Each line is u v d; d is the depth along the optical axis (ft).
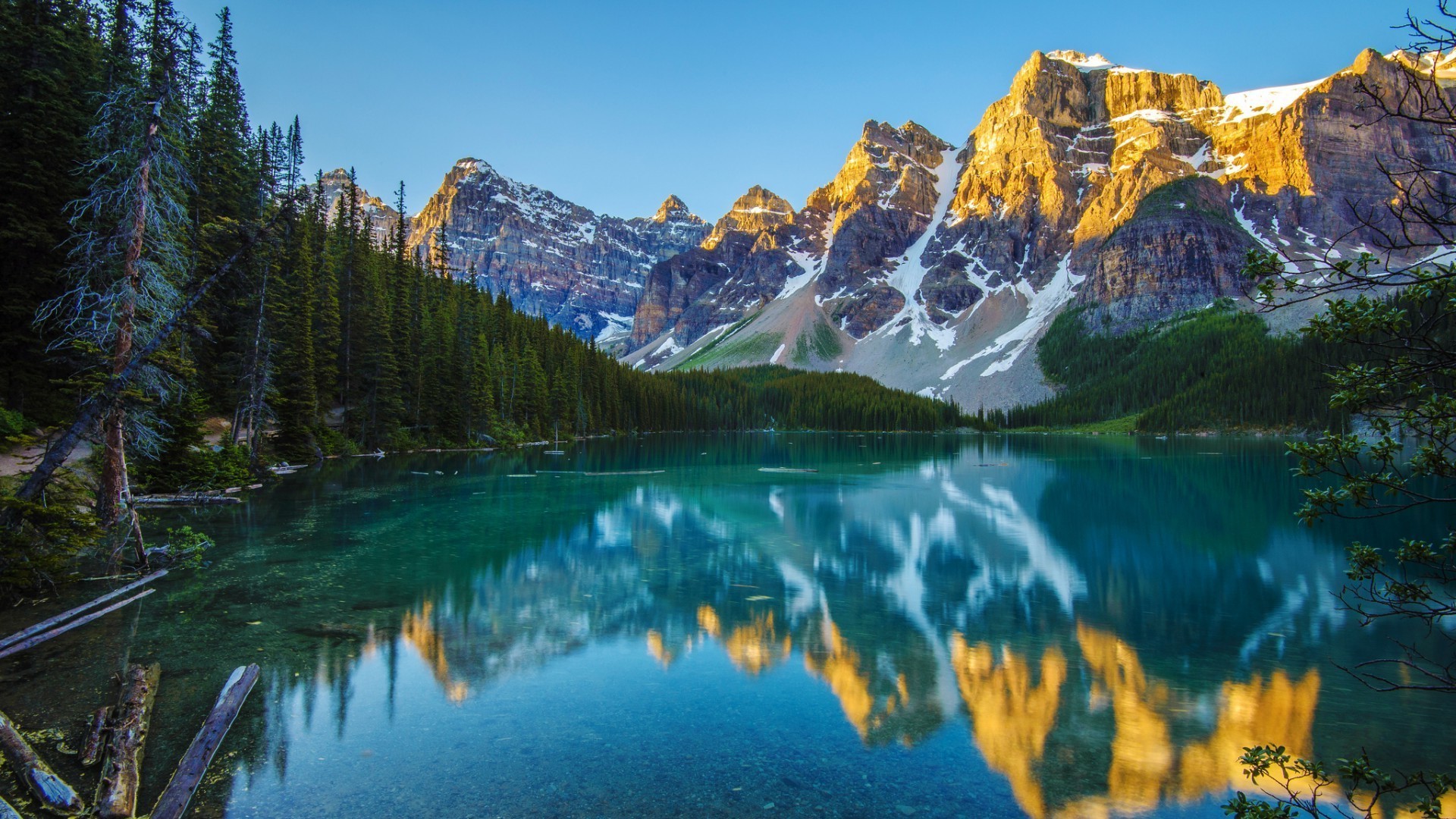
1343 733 37.91
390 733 35.58
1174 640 53.47
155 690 39.29
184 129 62.44
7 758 31.30
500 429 279.28
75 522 55.67
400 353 233.96
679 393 545.44
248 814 28.27
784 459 254.06
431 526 95.20
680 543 89.04
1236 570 77.25
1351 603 64.03
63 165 99.25
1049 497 143.54
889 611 60.59
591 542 87.76
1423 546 19.56
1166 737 37.22
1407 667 47.83
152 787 29.76
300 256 171.42
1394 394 18.97
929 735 36.96
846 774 32.68
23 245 94.84
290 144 226.99
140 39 64.90
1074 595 66.90
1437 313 17.63
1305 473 20.62
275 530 88.48
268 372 140.15
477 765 32.68
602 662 46.60
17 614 51.78
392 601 58.95
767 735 36.52
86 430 58.75
